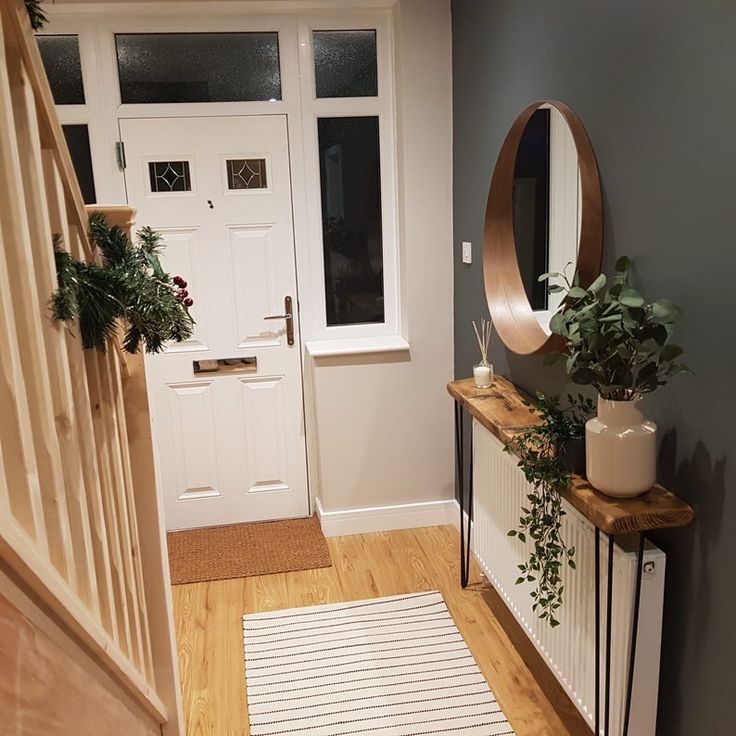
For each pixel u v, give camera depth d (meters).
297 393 3.83
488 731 2.39
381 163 3.69
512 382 2.99
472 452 3.07
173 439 3.78
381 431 3.72
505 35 2.77
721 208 1.60
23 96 1.30
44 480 1.36
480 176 3.14
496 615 3.02
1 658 1.08
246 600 3.20
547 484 2.06
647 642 1.87
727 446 1.64
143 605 1.98
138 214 3.55
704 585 1.76
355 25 3.52
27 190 1.34
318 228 3.70
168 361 3.70
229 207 3.61
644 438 1.77
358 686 2.63
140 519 2.02
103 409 1.74
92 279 1.54
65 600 1.29
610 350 1.71
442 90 3.45
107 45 3.39
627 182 1.98
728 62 1.55
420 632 2.92
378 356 3.64
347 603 3.14
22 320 1.29
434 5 3.37
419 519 3.83
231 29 3.46
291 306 3.74
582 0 2.17
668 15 1.75
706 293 1.67
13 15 1.23
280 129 3.57
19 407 1.22
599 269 2.16
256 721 2.48
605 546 1.94
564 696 2.54
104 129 3.47
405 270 3.61
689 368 1.76
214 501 3.87
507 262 2.88
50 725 1.19
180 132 3.51
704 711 1.79
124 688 1.69
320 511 3.79
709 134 1.63
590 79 2.15
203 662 2.79
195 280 3.64
